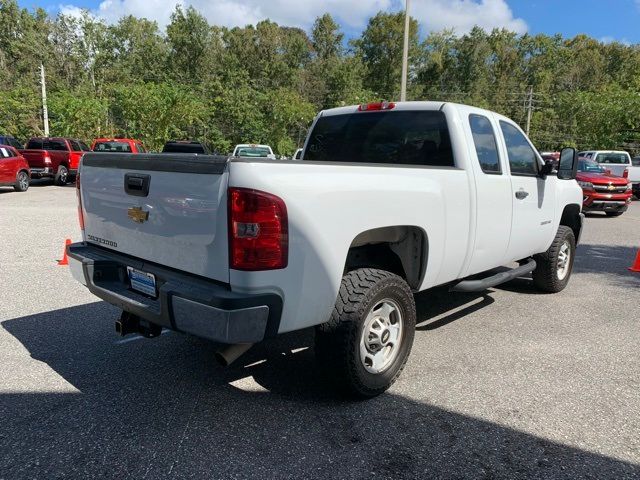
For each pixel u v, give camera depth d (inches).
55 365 153.3
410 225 137.9
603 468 107.6
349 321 123.9
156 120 1155.9
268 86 2190.0
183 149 691.4
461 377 149.9
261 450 111.3
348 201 119.5
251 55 2245.3
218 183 105.4
